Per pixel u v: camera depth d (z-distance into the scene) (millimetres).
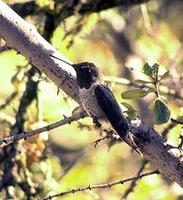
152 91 7512
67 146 16625
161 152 7484
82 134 16266
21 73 11906
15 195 10859
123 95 7562
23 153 10891
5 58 15531
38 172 11594
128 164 15281
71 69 7824
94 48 15320
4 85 15461
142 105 14695
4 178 10859
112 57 15734
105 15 15828
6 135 11164
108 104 8438
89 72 8664
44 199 7922
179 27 17938
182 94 12461
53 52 7805
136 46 16969
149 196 13883
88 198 13055
